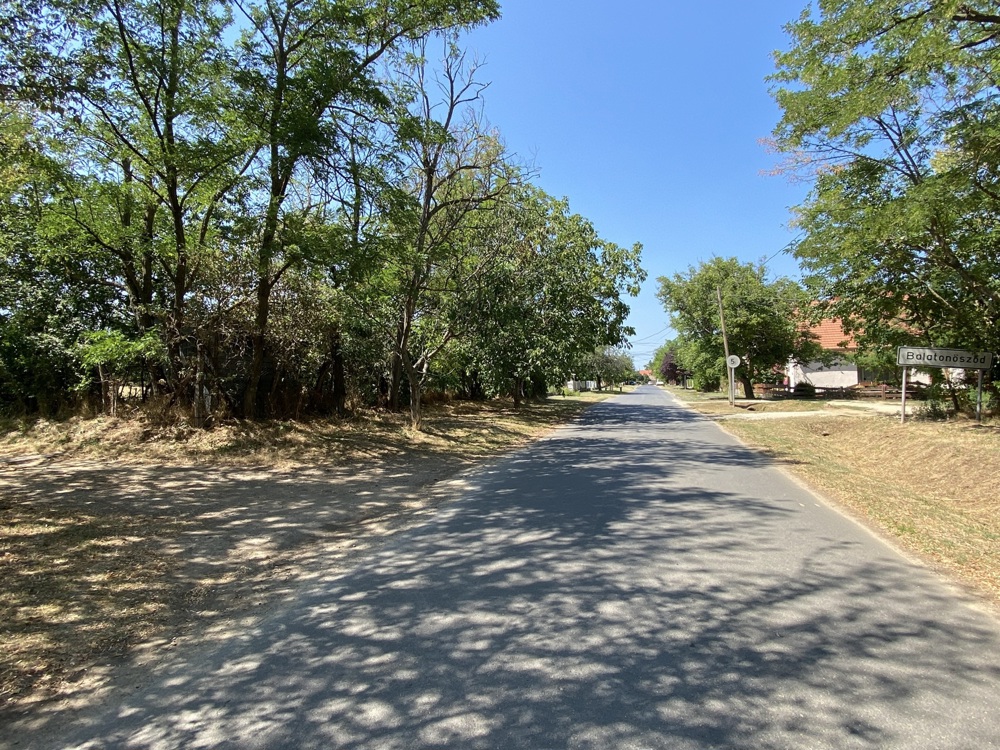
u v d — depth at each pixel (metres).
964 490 9.08
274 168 11.12
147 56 10.77
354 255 11.41
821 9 9.65
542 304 23.19
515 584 5.00
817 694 3.26
